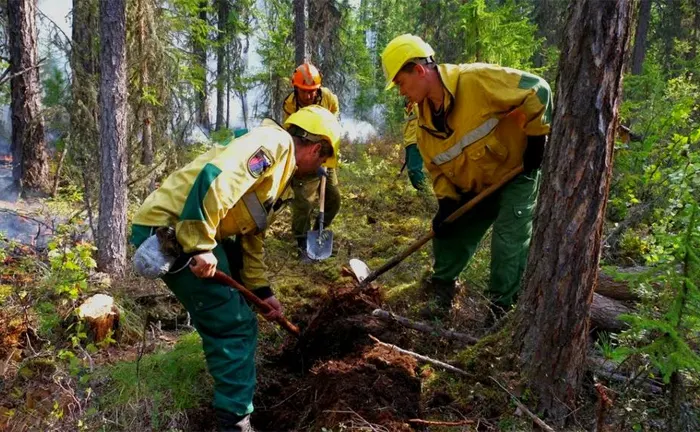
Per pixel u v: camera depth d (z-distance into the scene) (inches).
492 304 148.6
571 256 104.9
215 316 108.5
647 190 188.9
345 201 305.9
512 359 114.0
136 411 113.3
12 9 303.4
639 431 99.6
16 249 191.8
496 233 147.0
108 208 182.1
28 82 312.7
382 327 139.2
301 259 225.5
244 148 103.0
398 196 316.2
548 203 107.5
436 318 147.5
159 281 183.6
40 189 314.3
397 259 154.6
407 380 116.3
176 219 104.4
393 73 137.4
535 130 134.9
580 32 99.9
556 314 106.6
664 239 103.0
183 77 338.6
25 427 108.1
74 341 124.7
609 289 155.6
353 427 101.2
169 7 316.8
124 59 180.5
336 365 121.5
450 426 105.1
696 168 138.7
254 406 126.3
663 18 676.7
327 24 450.6
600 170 102.7
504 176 143.2
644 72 294.7
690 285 94.9
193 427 115.8
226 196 98.9
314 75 215.2
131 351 145.3
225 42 595.8
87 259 150.2
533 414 103.9
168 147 274.8
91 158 240.7
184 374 124.9
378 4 946.1
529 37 326.0
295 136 116.9
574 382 108.9
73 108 257.9
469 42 321.1
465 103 137.6
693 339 101.5
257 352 142.9
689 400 103.9
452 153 145.0
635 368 112.4
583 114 101.3
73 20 269.6
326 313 144.3
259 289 126.7
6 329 136.9
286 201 120.5
